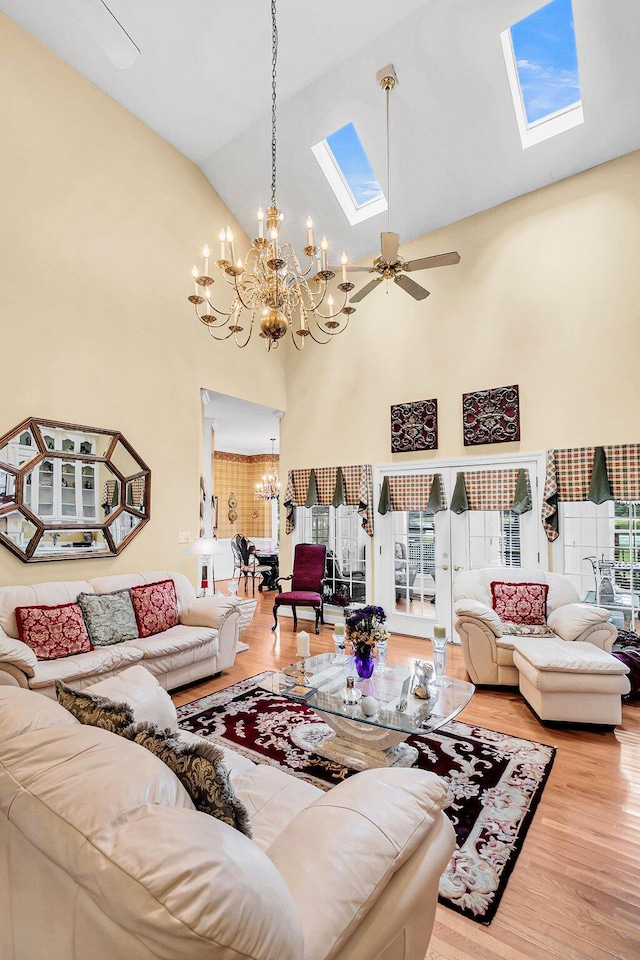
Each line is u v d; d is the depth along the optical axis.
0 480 3.40
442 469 5.11
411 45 3.82
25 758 0.95
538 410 4.54
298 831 1.09
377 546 5.59
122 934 0.70
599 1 3.34
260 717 3.16
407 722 2.27
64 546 3.78
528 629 3.77
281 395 6.44
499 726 3.07
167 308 4.80
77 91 4.04
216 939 0.65
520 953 1.48
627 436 4.09
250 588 8.69
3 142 3.53
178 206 4.98
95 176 4.17
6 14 3.58
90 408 4.04
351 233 5.58
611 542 4.27
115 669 3.13
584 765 2.58
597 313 4.27
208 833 0.79
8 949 1.00
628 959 1.46
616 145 4.12
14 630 3.12
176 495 4.79
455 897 1.69
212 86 4.25
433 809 1.20
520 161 4.43
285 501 6.44
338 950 0.87
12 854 0.97
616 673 2.95
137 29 3.66
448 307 5.13
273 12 3.38
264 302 2.93
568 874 1.80
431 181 4.80
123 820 0.77
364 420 5.75
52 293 3.80
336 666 3.08
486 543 4.91
